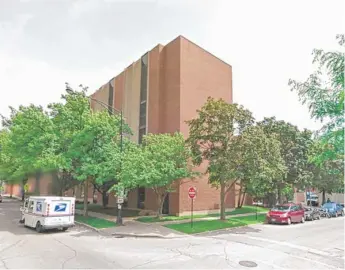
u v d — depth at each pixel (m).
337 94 12.28
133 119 34.09
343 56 11.92
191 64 29.52
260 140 21.45
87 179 25.44
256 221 25.44
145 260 11.48
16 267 10.12
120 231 18.80
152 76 31.59
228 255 12.83
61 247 13.81
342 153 12.44
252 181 21.91
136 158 21.47
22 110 27.34
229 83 33.84
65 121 24.98
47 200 18.39
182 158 23.03
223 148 22.42
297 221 26.39
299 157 32.91
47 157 22.05
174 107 28.48
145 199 30.41
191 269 10.36
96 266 10.42
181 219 24.39
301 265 11.76
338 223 27.09
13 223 22.39
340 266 11.84
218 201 30.36
